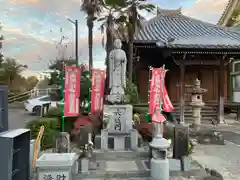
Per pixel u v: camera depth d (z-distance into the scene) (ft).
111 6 47.19
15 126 50.06
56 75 62.59
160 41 56.75
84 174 24.66
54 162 19.63
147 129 37.42
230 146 39.52
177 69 70.79
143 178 24.40
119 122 33.42
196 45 55.98
